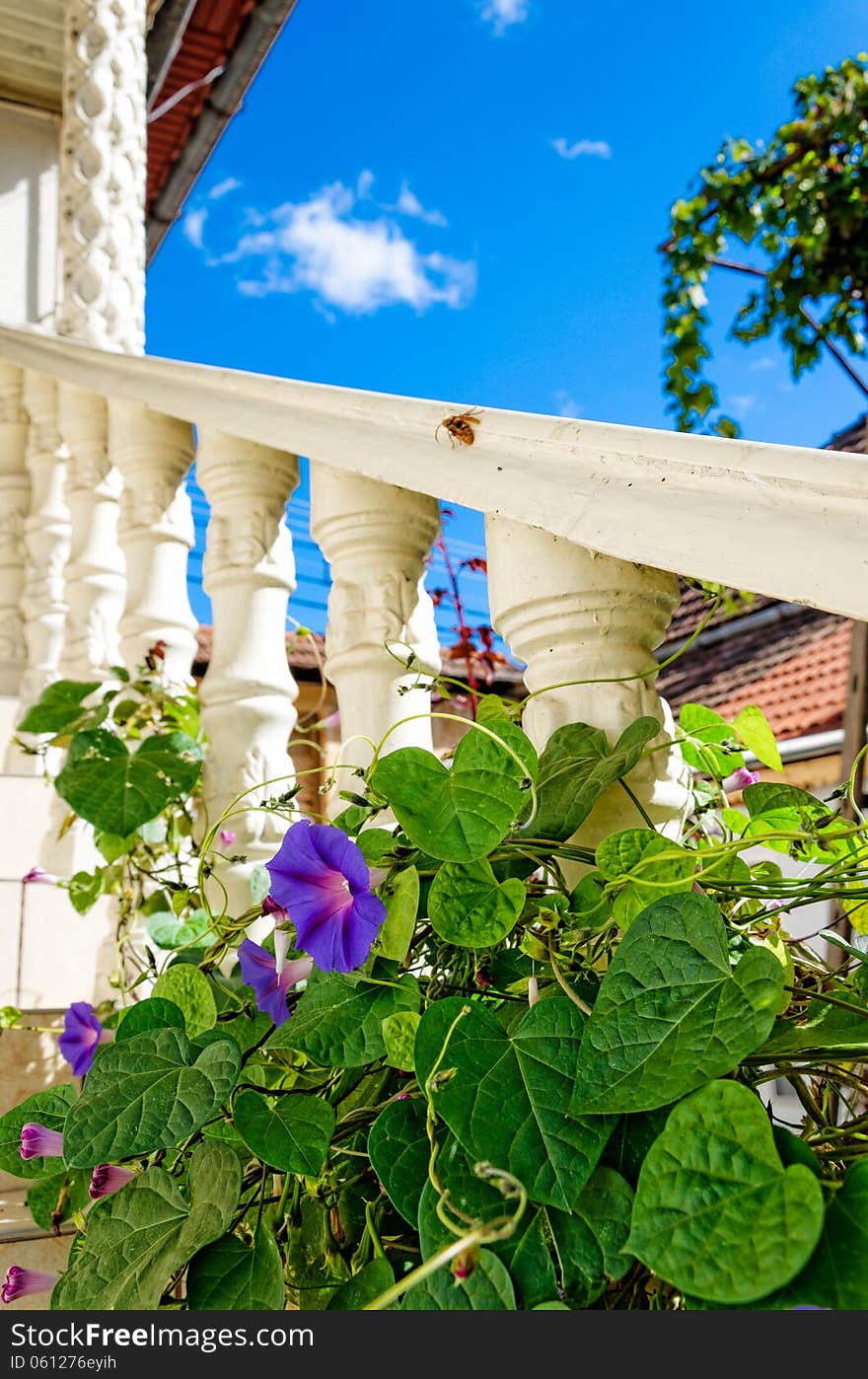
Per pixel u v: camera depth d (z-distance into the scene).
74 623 2.19
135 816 1.38
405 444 1.10
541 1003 0.71
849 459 0.70
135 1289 0.78
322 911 0.83
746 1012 0.62
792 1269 0.51
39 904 1.83
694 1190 0.56
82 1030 1.17
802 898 0.84
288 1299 0.89
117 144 2.61
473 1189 0.64
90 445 2.20
